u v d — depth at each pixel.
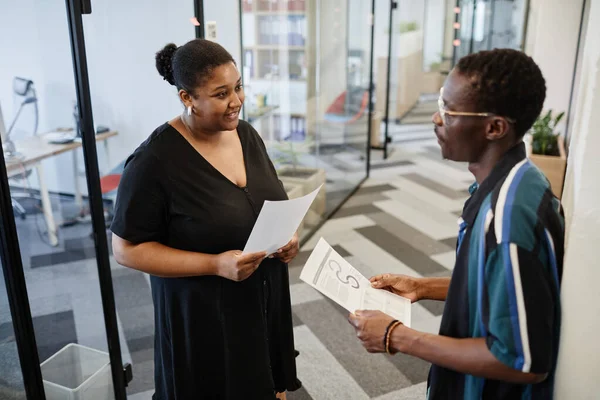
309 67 3.99
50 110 4.37
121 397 2.16
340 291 1.28
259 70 3.37
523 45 5.51
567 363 1.00
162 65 1.51
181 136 1.49
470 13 8.20
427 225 4.16
